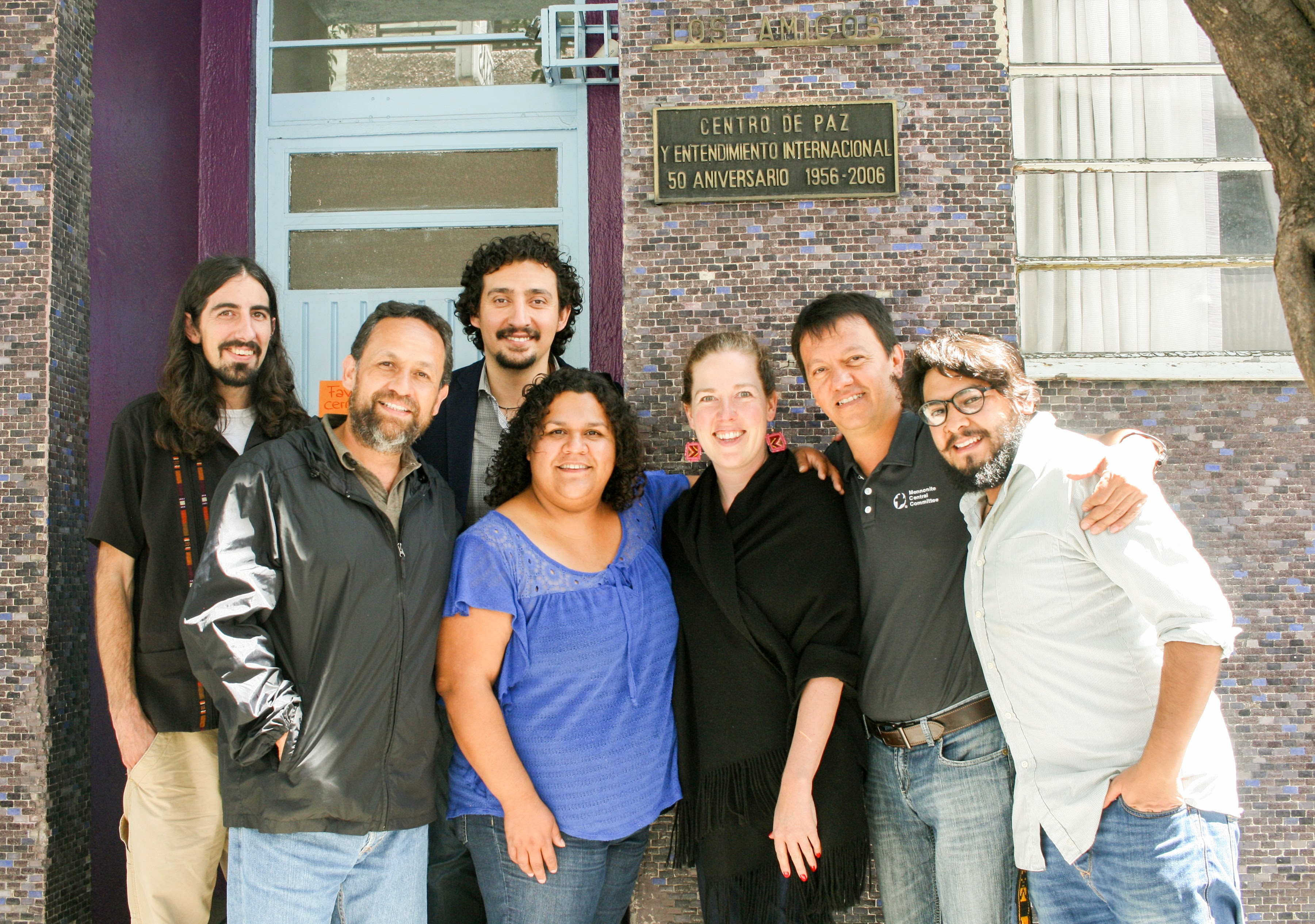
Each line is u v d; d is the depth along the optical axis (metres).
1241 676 3.89
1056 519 2.48
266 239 5.21
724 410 2.81
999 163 4.03
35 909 3.70
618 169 5.17
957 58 4.05
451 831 3.19
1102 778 2.40
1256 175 4.28
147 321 4.89
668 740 2.86
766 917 2.77
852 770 2.80
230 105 5.26
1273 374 4.02
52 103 4.06
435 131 5.24
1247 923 3.75
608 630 2.74
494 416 3.60
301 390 5.13
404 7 5.37
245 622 2.47
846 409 2.85
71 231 4.18
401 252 5.20
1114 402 4.05
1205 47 4.29
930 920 2.88
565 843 2.68
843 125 4.01
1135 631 2.44
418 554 2.72
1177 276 4.23
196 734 3.07
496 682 2.77
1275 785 3.82
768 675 2.78
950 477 2.62
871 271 3.98
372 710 2.56
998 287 3.99
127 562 3.12
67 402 4.11
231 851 2.56
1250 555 3.97
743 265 3.98
